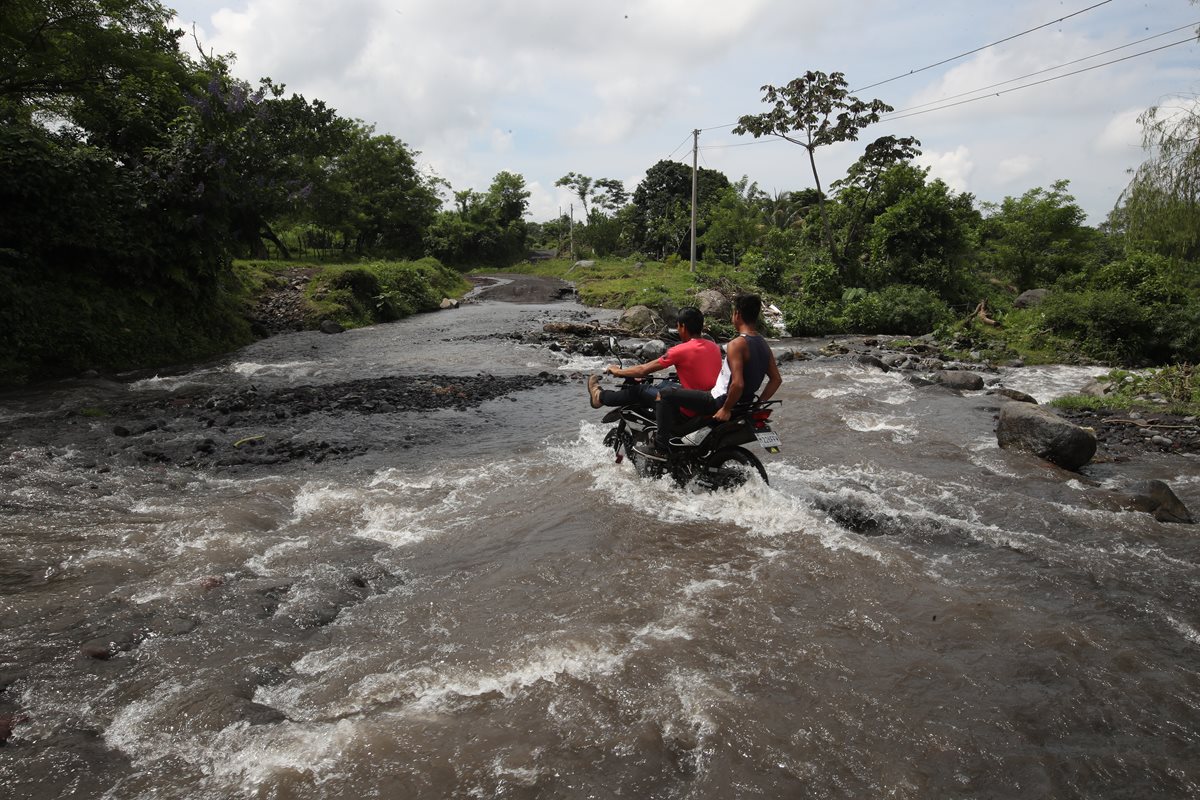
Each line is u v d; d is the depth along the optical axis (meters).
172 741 2.79
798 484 6.43
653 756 2.71
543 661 3.39
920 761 2.71
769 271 31.66
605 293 30.23
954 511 5.78
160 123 16.98
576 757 2.71
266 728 2.86
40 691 3.11
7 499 5.74
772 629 3.73
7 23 13.93
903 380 12.70
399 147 62.81
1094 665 3.42
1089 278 25.73
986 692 3.19
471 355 15.57
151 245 14.65
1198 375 11.88
